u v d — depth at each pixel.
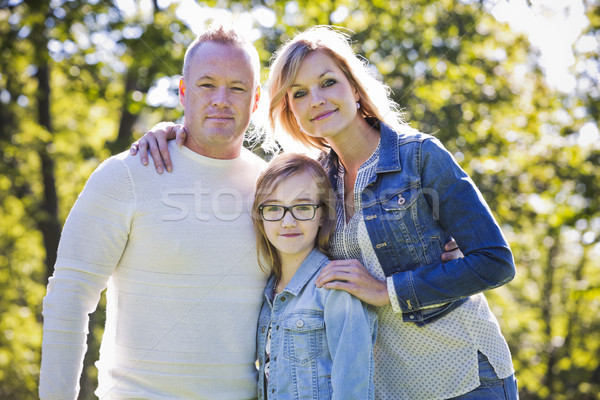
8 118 9.84
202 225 2.32
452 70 8.95
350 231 2.39
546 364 15.67
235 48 2.37
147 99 9.02
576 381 14.96
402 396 2.34
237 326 2.34
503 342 2.38
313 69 2.41
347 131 2.49
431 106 8.83
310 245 2.45
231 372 2.31
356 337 2.18
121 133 9.87
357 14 9.48
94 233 2.26
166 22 8.91
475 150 8.94
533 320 15.79
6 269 12.92
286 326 2.32
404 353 2.33
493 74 9.19
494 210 9.05
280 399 2.27
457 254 2.35
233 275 2.34
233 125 2.37
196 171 2.39
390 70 8.90
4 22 8.83
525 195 9.23
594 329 15.57
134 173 2.32
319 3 9.27
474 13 8.85
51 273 9.83
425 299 2.22
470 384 2.27
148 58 8.70
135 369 2.27
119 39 8.88
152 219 2.29
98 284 2.29
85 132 11.66
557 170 9.27
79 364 2.27
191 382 2.26
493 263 2.18
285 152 2.57
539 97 9.35
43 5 8.62
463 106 8.95
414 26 9.26
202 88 2.34
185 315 2.27
